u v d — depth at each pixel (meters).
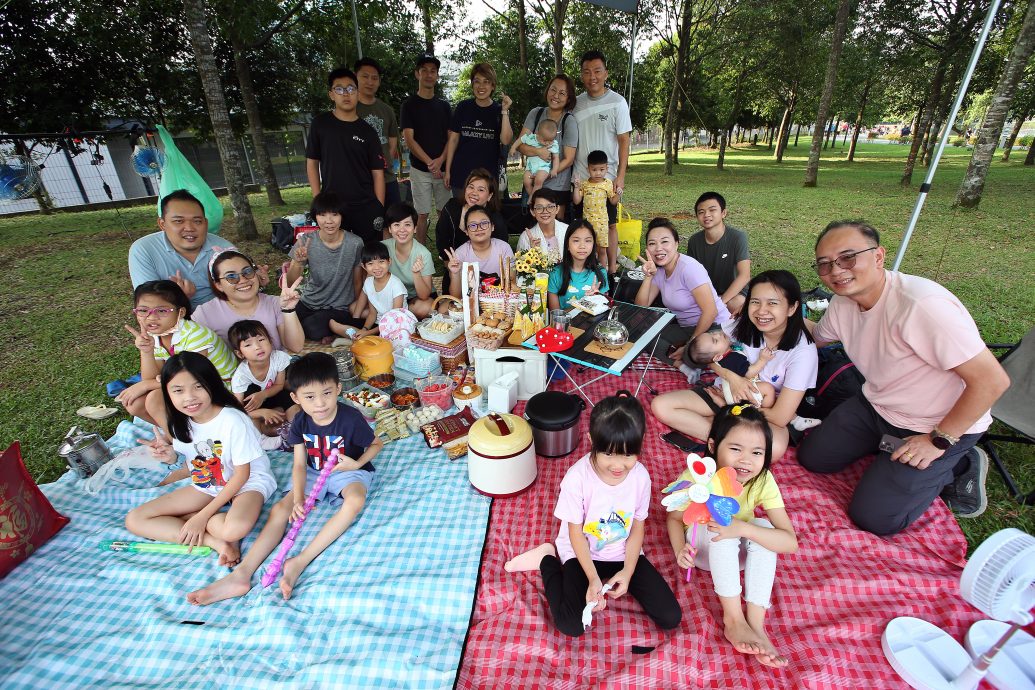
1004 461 3.01
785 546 2.00
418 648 1.97
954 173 18.20
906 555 2.33
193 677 1.90
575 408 3.00
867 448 2.71
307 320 4.57
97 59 9.38
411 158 6.85
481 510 2.66
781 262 6.98
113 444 3.25
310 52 12.95
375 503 2.73
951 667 1.79
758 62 21.31
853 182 16.16
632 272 4.39
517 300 3.76
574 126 5.96
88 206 14.28
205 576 2.34
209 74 8.07
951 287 5.85
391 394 3.70
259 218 11.41
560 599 2.04
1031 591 1.49
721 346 3.27
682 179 18.16
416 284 4.55
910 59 17.27
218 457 2.53
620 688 1.83
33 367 4.47
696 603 2.13
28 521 2.42
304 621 2.11
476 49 17.05
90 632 2.08
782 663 1.83
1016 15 14.24
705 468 1.91
